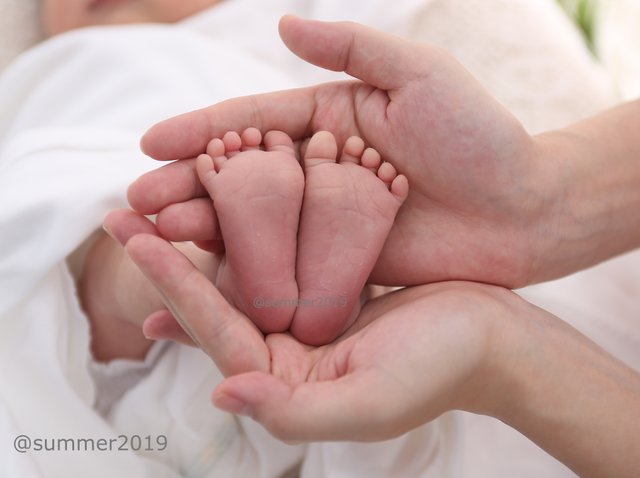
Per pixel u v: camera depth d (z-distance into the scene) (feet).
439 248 2.12
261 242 1.84
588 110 3.51
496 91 3.53
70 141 2.64
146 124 2.85
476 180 2.02
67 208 2.43
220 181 1.85
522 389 1.95
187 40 3.18
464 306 1.88
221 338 1.75
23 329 2.53
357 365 1.70
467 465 2.49
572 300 2.85
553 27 3.90
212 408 2.56
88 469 2.42
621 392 2.04
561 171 2.19
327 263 1.90
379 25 3.60
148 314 2.44
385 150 2.05
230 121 1.98
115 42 3.16
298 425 1.58
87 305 2.69
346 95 2.07
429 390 1.69
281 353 1.85
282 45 3.58
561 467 2.54
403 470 2.44
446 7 3.73
